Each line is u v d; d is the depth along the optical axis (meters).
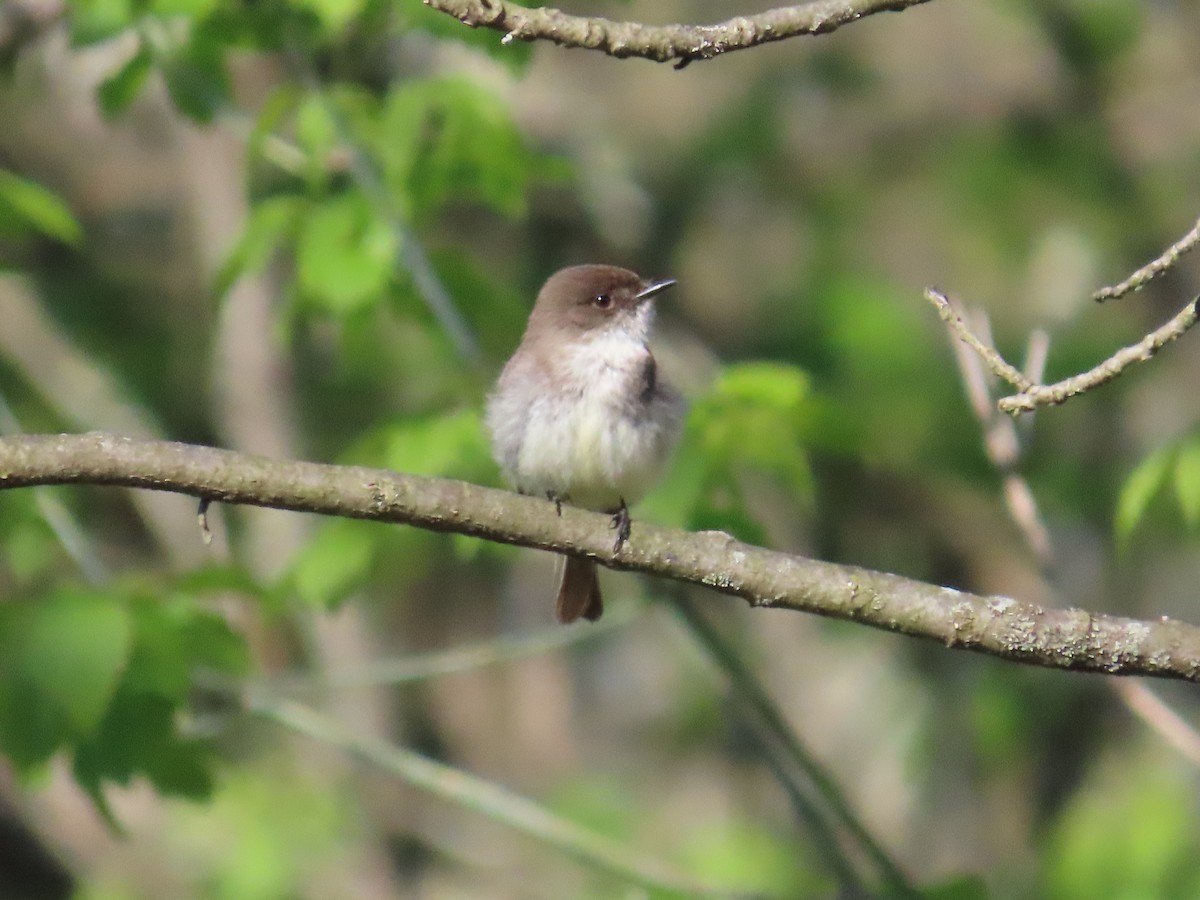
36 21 10.57
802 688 15.00
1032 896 12.63
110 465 5.86
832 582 6.02
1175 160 15.87
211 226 13.20
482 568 15.73
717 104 15.55
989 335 8.04
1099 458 14.38
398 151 9.02
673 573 6.15
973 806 14.16
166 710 7.34
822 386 14.23
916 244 15.56
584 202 14.76
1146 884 11.80
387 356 12.60
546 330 8.20
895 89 16.06
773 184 15.73
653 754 15.27
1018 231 15.53
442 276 9.23
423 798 14.07
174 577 7.86
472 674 15.59
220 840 13.06
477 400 8.58
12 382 12.23
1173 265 5.48
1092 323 15.00
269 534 12.30
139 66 9.24
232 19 8.99
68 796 13.05
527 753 15.36
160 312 14.72
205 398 14.47
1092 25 16.19
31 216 8.49
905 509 14.05
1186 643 5.79
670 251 15.16
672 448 7.93
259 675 8.14
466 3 5.29
